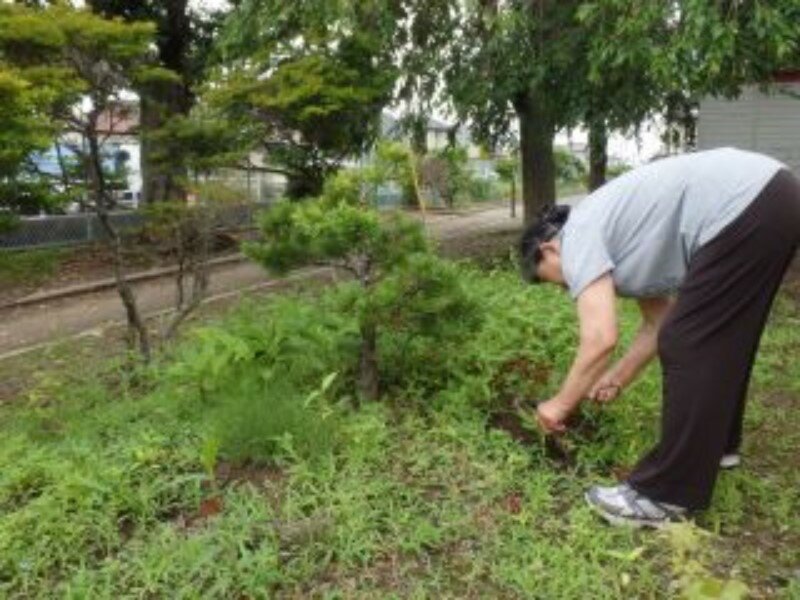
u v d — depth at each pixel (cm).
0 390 655
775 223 316
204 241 712
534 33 1076
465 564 321
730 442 386
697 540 277
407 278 429
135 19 1509
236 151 921
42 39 564
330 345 464
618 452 401
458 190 2723
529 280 380
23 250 1502
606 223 339
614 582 307
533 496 360
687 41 780
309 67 1219
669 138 1461
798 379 552
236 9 1270
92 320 980
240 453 390
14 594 310
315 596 301
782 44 775
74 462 395
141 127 834
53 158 990
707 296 320
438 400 448
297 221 449
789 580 314
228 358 452
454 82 1159
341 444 402
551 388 453
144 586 305
